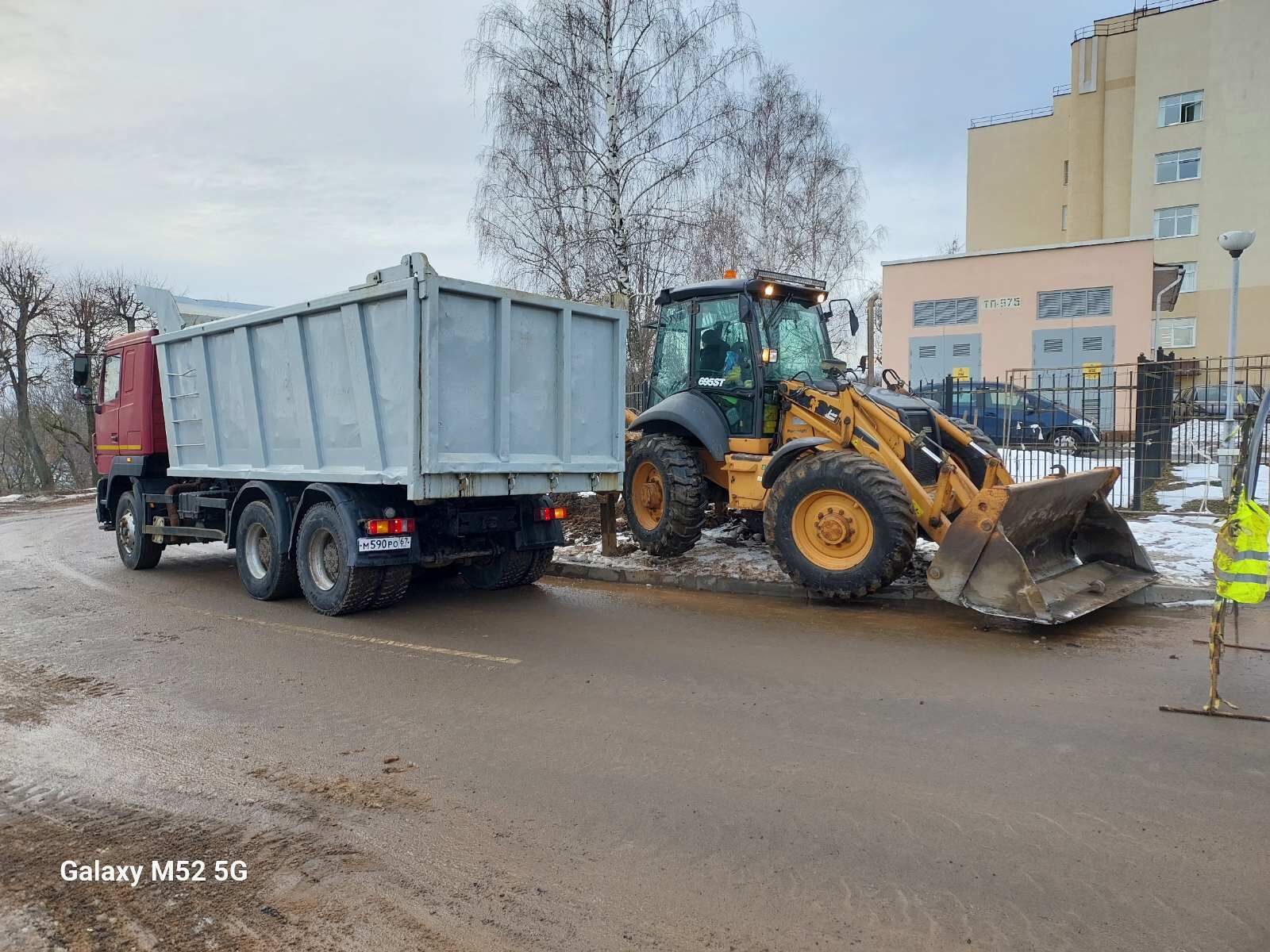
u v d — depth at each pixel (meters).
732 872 3.00
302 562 7.49
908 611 7.12
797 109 20.25
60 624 7.23
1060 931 2.61
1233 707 4.55
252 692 5.19
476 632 6.62
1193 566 7.83
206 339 8.59
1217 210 33.34
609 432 7.93
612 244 13.20
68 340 31.73
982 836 3.21
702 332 8.97
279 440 7.80
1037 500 6.44
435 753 4.14
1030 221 39.34
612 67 13.02
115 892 2.96
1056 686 4.99
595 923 2.71
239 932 2.71
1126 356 24.48
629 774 3.84
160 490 10.05
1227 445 11.27
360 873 3.04
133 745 4.33
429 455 6.35
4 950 2.64
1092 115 36.44
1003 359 26.19
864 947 2.55
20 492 31.16
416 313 6.29
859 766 3.88
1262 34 32.25
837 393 7.72
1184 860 3.01
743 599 7.77
